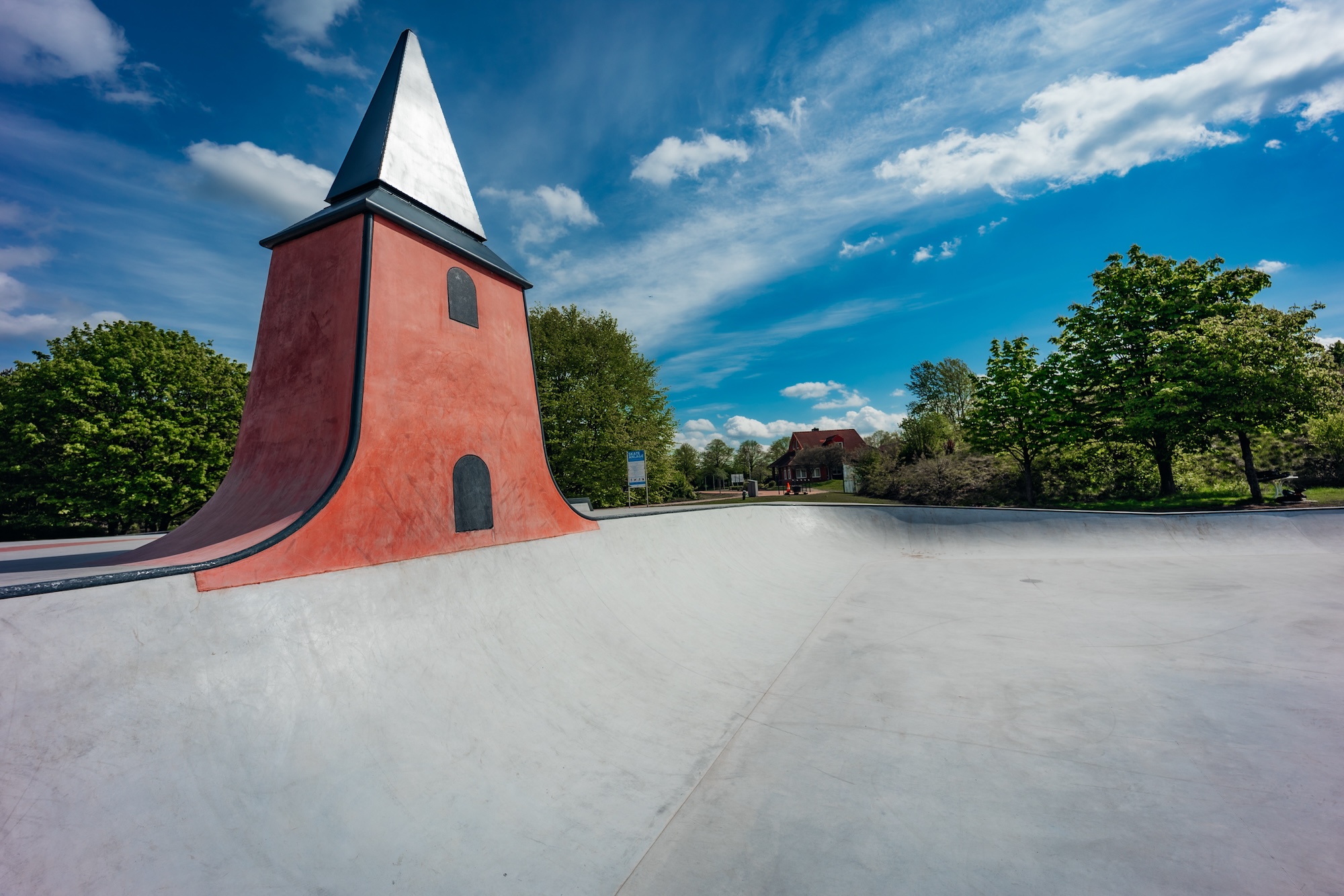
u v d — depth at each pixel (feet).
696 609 26.84
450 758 11.97
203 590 10.77
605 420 76.89
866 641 23.24
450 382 19.45
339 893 8.41
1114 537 42.96
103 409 57.72
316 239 18.45
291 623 12.19
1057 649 20.70
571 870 9.66
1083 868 9.38
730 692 17.95
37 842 6.87
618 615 22.21
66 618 8.43
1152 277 62.28
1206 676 17.22
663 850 10.32
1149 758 12.80
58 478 55.67
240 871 8.11
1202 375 54.90
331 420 16.43
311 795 9.79
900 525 50.08
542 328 78.13
